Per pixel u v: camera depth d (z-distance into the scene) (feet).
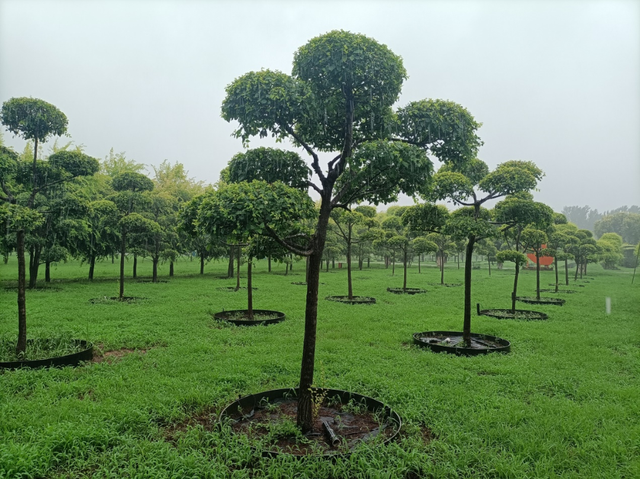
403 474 12.68
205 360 23.94
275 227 14.40
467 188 29.12
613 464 13.21
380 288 69.41
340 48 15.16
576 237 89.35
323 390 18.47
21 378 19.70
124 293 54.54
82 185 65.77
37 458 12.47
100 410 16.06
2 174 24.82
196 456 12.92
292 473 12.13
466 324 28.68
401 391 18.95
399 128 18.39
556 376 22.08
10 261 122.01
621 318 41.65
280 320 37.04
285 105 14.70
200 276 88.74
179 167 122.21
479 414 16.81
